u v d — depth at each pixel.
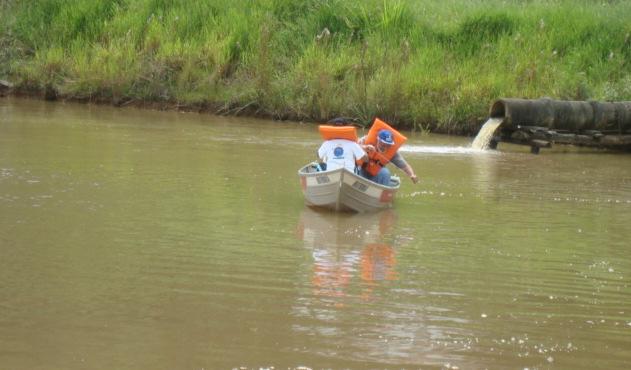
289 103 32.19
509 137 26.98
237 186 18.06
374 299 10.44
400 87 31.16
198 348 8.59
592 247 13.81
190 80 34.78
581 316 10.06
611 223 15.86
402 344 8.89
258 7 37.47
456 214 16.17
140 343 8.69
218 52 35.03
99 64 35.22
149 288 10.55
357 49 33.97
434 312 10.00
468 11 36.41
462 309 10.16
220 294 10.40
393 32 34.84
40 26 38.72
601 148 28.58
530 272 12.05
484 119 29.86
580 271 12.20
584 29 34.69
